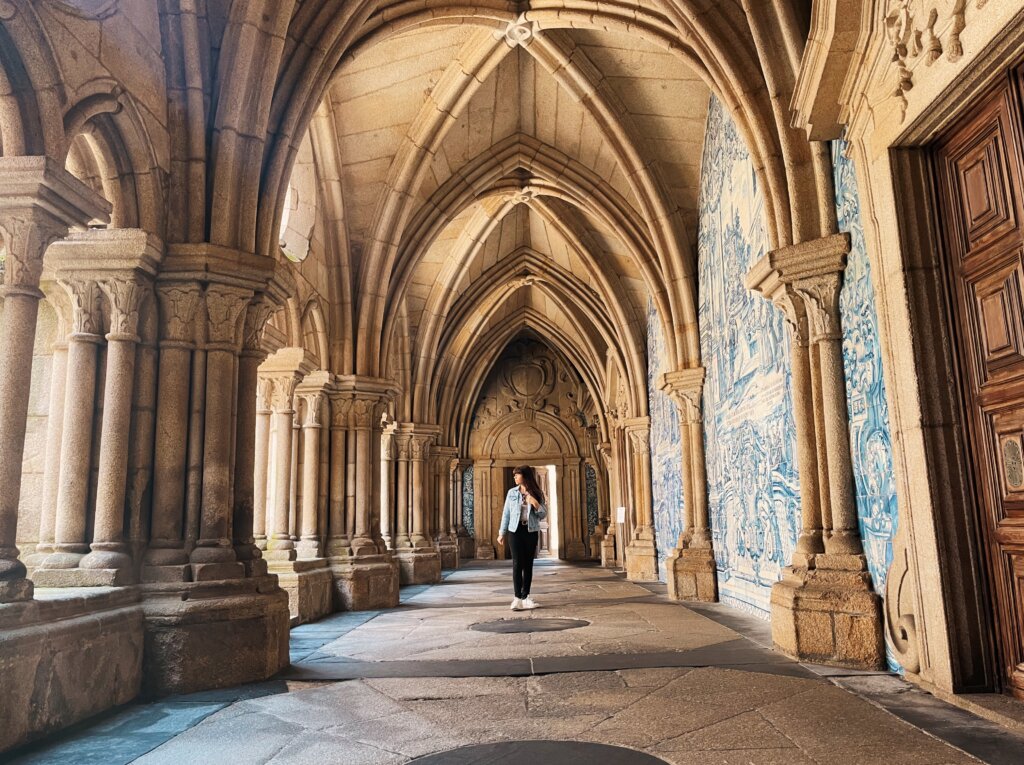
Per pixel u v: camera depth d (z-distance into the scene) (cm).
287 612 516
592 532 2366
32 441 595
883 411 461
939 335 399
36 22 372
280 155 575
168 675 436
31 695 329
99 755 311
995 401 364
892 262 413
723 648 545
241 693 431
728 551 875
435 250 1440
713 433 948
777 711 359
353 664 511
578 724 340
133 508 480
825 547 521
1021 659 354
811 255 526
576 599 969
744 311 772
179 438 497
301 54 592
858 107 445
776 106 548
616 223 1125
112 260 476
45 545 477
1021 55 323
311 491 933
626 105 942
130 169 490
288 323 860
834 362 527
